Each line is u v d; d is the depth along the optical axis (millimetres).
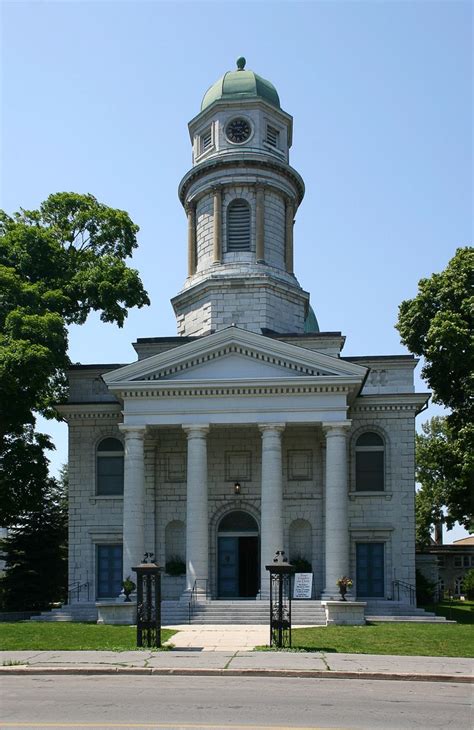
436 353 50406
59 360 45938
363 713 17328
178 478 48000
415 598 46406
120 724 15891
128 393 44688
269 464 43719
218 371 44750
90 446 48594
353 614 37750
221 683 21812
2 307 45750
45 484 50875
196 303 53438
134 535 43719
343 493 43219
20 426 48719
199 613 39906
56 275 50719
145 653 27625
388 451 47344
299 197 57250
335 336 49531
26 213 53688
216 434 48281
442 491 79062
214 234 53656
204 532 43531
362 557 46906
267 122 55500
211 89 56969
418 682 22469
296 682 22156
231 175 53812
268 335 49969
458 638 32156
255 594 46938
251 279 51781
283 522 46656
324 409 43812
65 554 55125
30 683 21703
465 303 50812
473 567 85688
